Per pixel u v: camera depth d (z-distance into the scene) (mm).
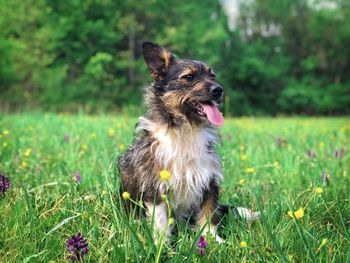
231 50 43281
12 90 32062
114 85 34938
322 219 4285
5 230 3689
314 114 45375
